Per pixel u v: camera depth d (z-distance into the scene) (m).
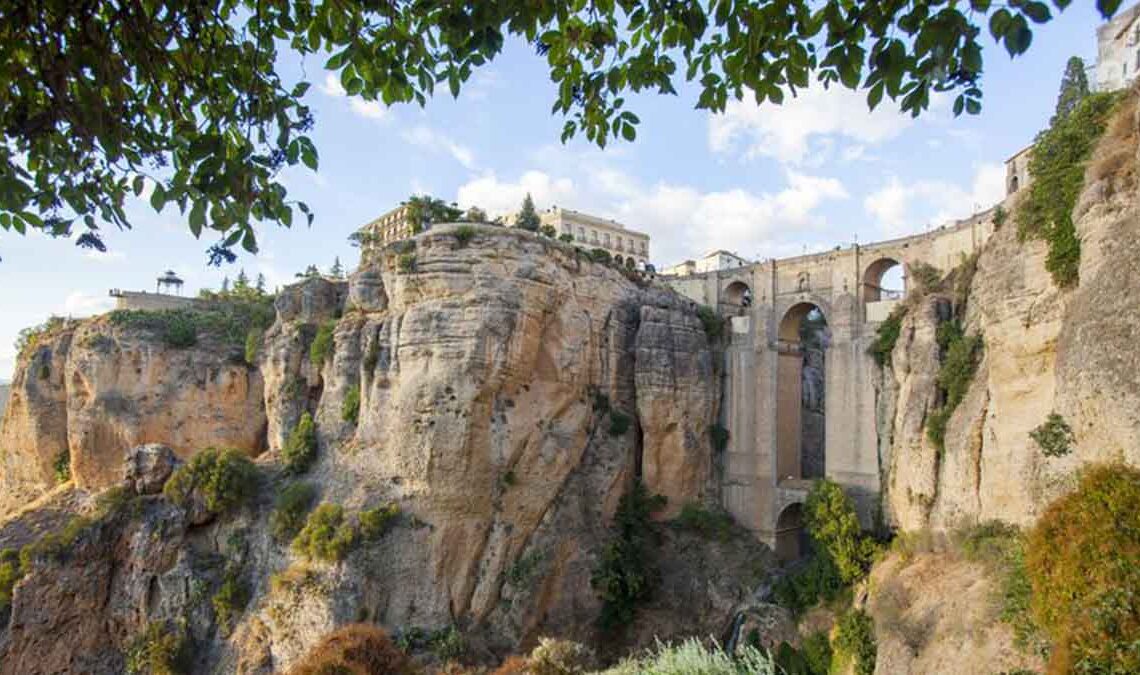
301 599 50.44
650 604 60.06
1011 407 37.16
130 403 72.06
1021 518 35.09
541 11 8.33
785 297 67.25
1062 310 33.88
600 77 10.31
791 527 65.94
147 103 9.48
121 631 55.75
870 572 49.03
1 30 7.44
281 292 73.19
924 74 7.13
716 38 10.02
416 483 53.69
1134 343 26.34
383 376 57.59
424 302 57.00
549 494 59.31
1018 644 26.12
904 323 52.72
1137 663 17.52
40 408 75.88
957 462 42.19
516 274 57.78
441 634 51.22
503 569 56.03
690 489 67.12
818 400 88.94
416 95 9.93
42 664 53.44
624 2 9.52
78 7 7.69
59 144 8.73
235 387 75.81
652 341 66.88
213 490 57.41
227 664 51.53
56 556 55.75
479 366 54.44
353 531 52.03
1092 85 55.25
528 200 93.44
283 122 8.94
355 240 90.75
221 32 9.37
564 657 42.94
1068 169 34.81
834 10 7.54
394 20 9.52
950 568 37.72
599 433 64.88
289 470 60.16
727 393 69.69
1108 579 20.17
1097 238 30.36
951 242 55.81
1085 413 28.31
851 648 42.47
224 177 8.09
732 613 58.41
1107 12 5.79
